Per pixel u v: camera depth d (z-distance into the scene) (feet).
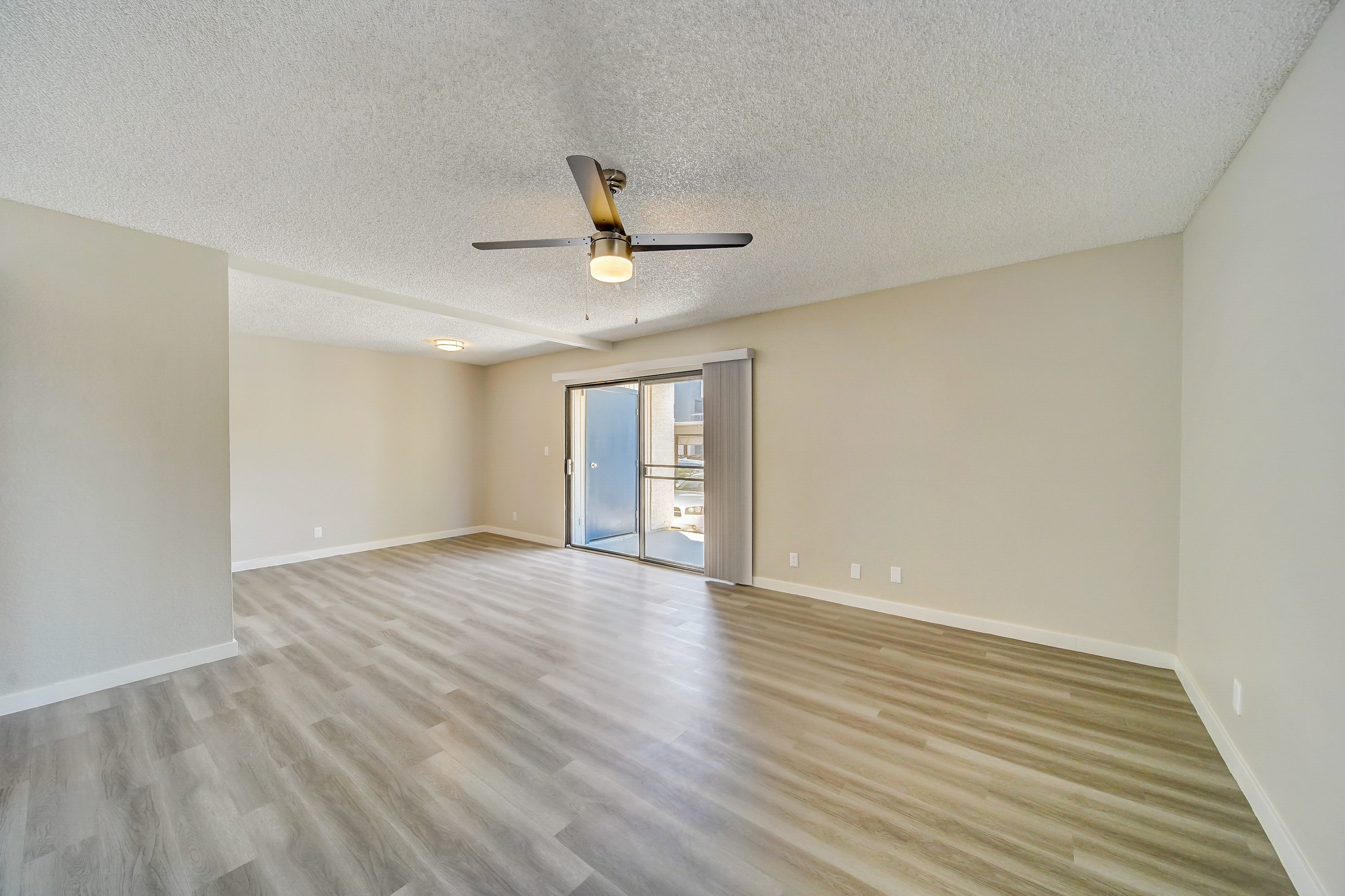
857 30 4.76
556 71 5.27
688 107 5.85
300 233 9.07
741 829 5.52
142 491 8.97
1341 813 4.25
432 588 14.60
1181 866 5.01
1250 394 6.23
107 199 7.84
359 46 4.89
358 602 13.32
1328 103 4.58
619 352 18.38
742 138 6.43
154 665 9.03
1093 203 8.07
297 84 5.42
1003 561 10.89
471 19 4.60
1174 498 9.20
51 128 6.07
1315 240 4.78
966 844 5.31
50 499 8.17
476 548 20.16
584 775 6.42
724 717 7.75
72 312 8.35
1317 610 4.67
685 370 16.51
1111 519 9.76
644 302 13.35
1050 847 5.25
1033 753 6.82
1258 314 6.00
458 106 5.82
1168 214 8.45
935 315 11.67
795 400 13.94
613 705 8.12
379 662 9.66
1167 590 9.27
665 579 15.66
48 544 8.15
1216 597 7.27
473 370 23.26
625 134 6.36
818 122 6.13
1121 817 5.67
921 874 4.93
